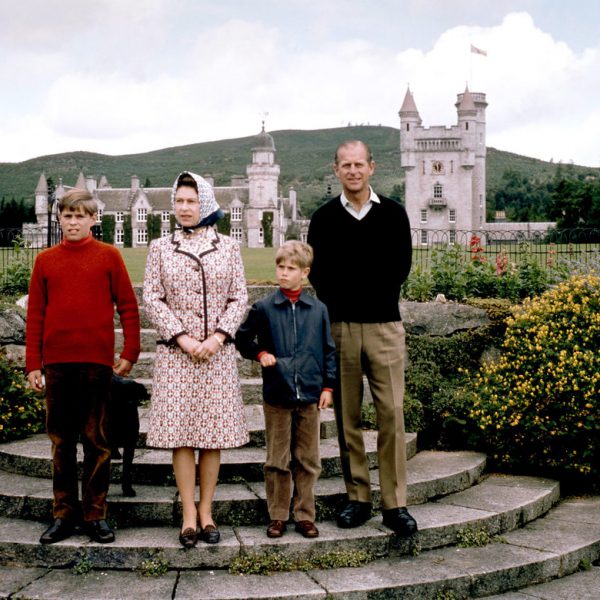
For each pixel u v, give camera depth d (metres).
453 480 5.45
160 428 4.14
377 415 4.62
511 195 124.88
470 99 74.56
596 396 5.86
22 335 6.87
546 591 4.35
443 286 8.20
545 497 5.43
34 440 5.76
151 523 4.59
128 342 4.42
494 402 6.16
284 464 4.38
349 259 4.61
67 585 4.02
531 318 6.64
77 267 4.31
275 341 4.34
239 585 4.03
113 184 185.25
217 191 83.06
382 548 4.46
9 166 191.00
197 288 4.25
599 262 8.84
